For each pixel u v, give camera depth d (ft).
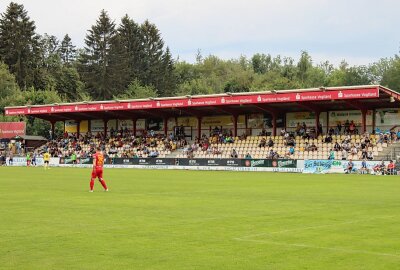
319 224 56.08
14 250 42.27
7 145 309.22
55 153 279.28
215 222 57.47
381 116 222.07
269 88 435.94
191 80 523.29
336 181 139.54
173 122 273.33
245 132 252.42
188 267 36.91
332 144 217.77
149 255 40.52
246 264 37.78
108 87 443.73
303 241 46.11
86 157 257.96
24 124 313.32
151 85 453.99
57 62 481.46
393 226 54.70
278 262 38.40
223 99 225.56
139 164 243.40
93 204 76.28
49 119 301.02
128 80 456.04
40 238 47.37
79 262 38.32
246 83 471.62
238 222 57.47
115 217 61.46
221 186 117.19
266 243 45.19
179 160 232.94
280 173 191.83
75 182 128.57
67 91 456.86
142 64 470.80
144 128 280.72
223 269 36.40
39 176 158.20
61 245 44.24
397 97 200.95
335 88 201.67
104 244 44.68
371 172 186.19
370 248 43.24
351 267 36.99
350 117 228.84
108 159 251.60
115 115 281.13
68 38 582.35
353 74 454.40
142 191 101.50
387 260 39.06
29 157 266.57
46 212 66.18
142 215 63.36
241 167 216.33
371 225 55.31
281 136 234.38
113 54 444.14
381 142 206.59
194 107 243.81
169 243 45.16
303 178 155.43
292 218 60.85
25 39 426.10
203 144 248.93
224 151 239.71
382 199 85.61
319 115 232.94
